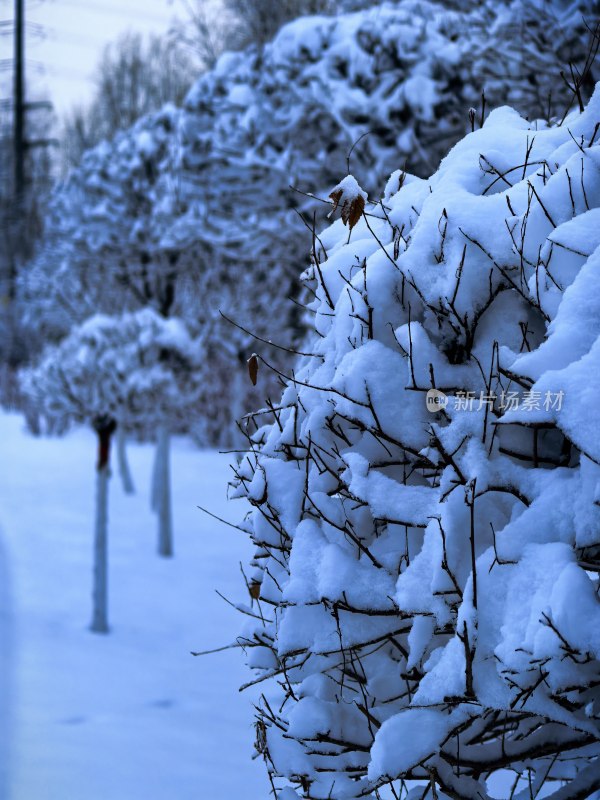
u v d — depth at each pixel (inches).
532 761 113.5
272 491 105.4
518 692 82.8
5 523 577.9
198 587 450.6
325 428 104.7
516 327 95.9
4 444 987.9
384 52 437.4
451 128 435.2
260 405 756.6
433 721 89.2
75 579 454.9
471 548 87.0
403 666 104.7
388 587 94.7
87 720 275.4
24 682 304.5
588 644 75.5
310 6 683.4
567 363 84.4
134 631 377.4
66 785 221.8
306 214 523.2
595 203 94.9
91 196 729.0
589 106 104.7
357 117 441.7
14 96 1449.3
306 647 97.9
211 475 791.1
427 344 96.3
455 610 89.2
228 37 741.3
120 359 415.8
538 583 80.5
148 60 1219.2
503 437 92.7
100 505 386.9
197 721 281.0
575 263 91.0
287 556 108.7
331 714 102.8
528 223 94.7
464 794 98.3
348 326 105.0
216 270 677.3
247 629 118.9
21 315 1300.4
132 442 1032.8
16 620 378.9
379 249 111.5
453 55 429.4
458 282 94.5
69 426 1064.8
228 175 534.6
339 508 103.2
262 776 239.3
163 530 515.2
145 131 729.0
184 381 449.1
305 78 467.8
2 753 240.7
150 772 235.9
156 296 696.4
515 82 385.7
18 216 1504.7
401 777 95.3
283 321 699.4
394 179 122.7
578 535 81.7
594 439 78.9
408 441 96.2
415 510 93.2
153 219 673.6
